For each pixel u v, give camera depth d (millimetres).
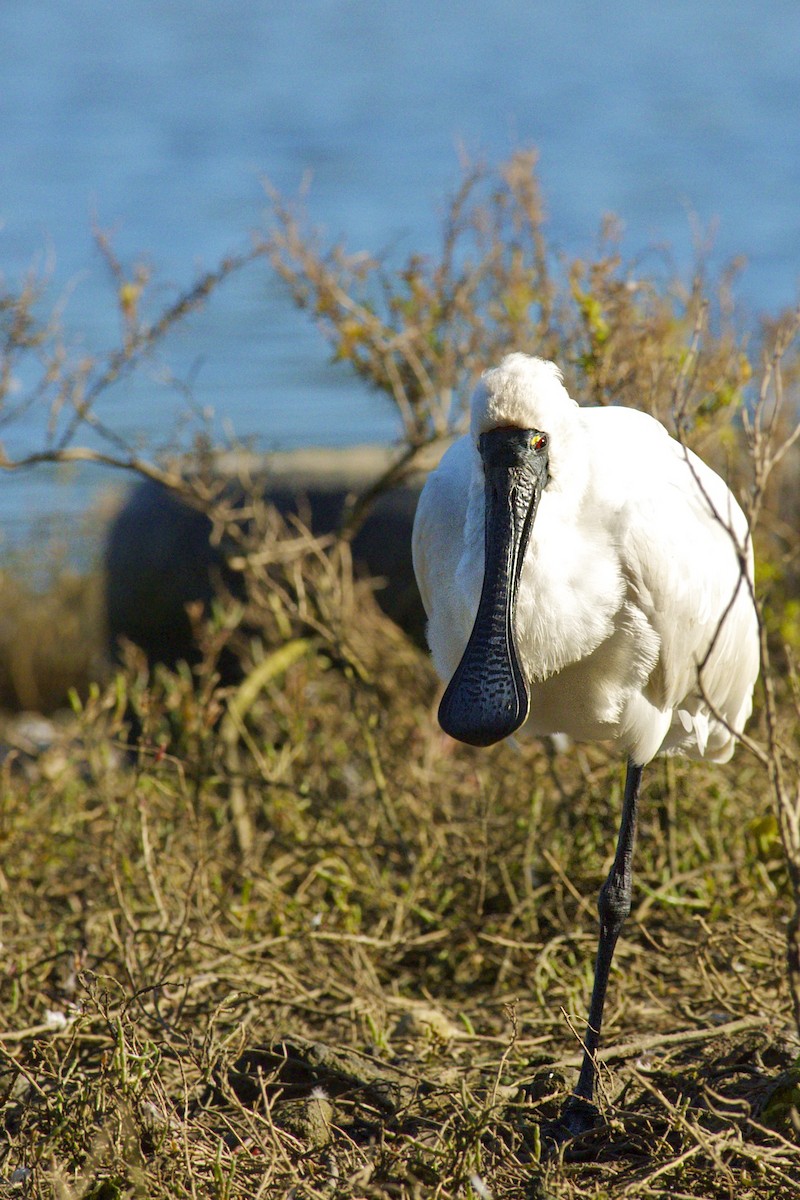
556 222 34562
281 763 11859
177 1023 8320
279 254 13258
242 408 25078
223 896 10227
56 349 16719
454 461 8609
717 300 13648
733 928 9414
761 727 11320
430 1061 8398
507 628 7336
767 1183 6672
